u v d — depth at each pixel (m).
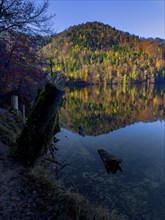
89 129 21.59
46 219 4.29
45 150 6.05
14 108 13.50
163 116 29.91
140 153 14.09
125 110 35.94
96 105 42.94
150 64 176.75
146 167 11.70
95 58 175.50
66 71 141.12
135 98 58.47
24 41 14.84
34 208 4.51
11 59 14.95
